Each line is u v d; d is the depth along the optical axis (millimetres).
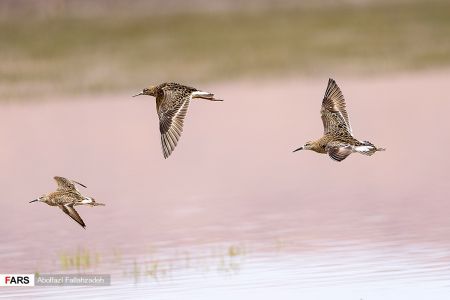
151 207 29672
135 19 86125
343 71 68062
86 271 21891
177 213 28469
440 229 24578
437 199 28875
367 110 51719
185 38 78625
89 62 70562
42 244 25094
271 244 23812
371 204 28719
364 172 35000
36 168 38000
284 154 40000
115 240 25219
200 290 19766
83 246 24641
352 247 23031
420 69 67688
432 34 77375
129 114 53969
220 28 82250
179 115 14766
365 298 18609
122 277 21234
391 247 22797
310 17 85000
